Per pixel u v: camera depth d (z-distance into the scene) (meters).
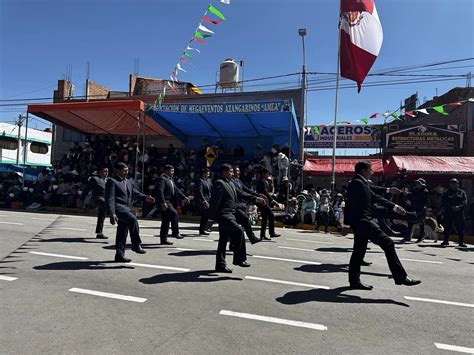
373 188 6.67
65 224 11.91
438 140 18.50
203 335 3.83
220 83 20.75
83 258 7.06
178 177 17.33
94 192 9.40
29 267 6.35
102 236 9.29
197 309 4.57
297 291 5.45
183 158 18.86
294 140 19.44
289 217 13.64
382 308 4.86
